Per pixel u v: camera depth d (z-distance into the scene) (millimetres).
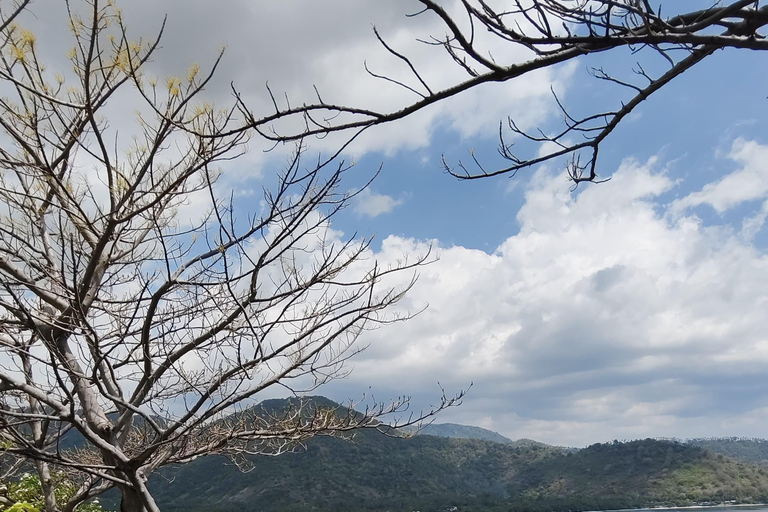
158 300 5492
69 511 6594
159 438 5293
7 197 5625
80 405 6035
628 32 2639
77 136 5301
